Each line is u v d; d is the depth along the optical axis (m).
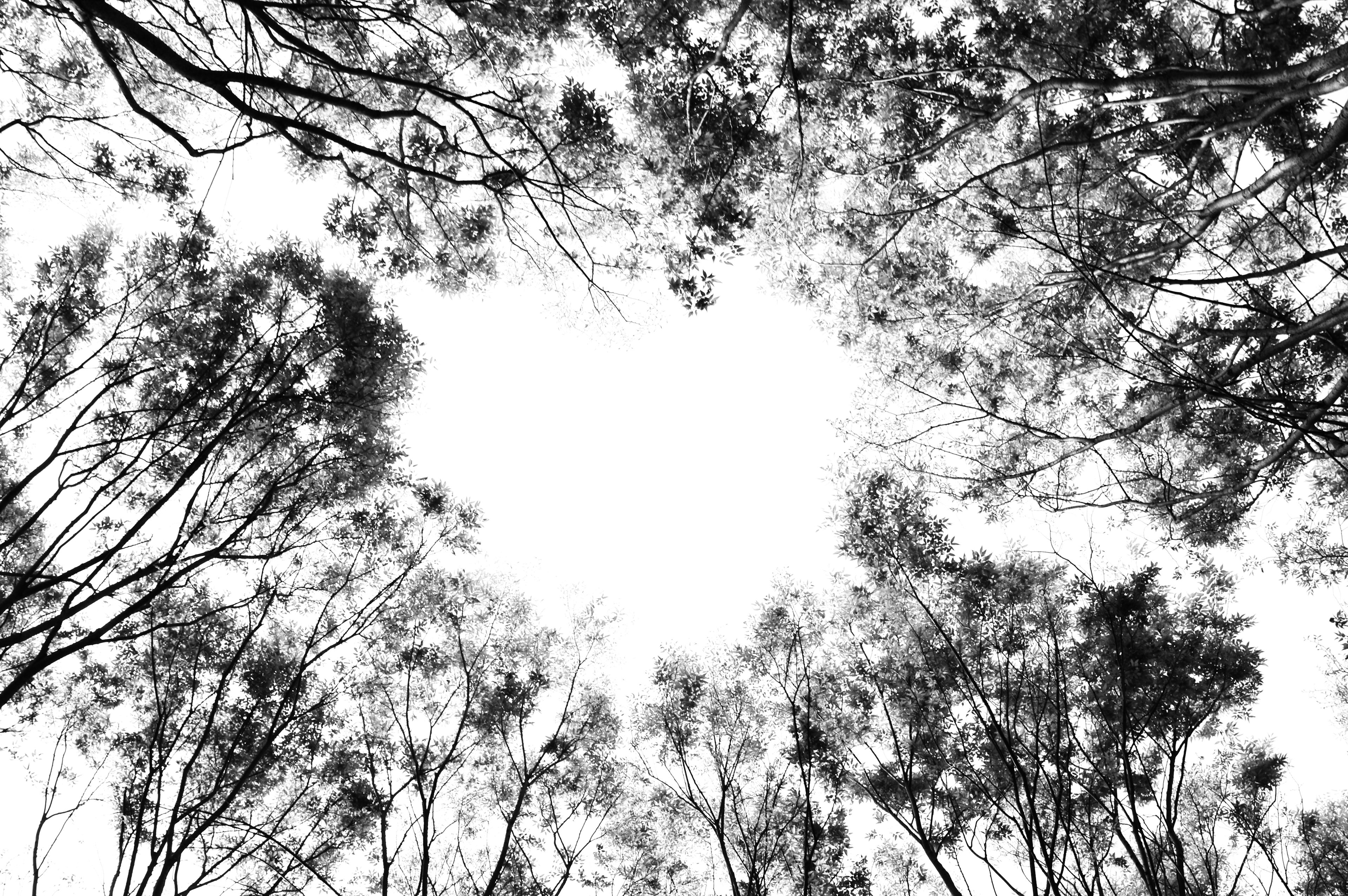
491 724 11.99
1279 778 11.27
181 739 9.97
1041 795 10.09
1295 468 8.29
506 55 8.08
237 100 4.76
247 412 8.26
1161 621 10.07
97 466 7.40
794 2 7.54
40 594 9.22
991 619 10.66
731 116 8.09
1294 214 6.70
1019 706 9.84
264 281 8.70
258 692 10.19
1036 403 9.28
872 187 8.79
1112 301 7.83
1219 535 9.20
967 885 9.92
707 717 12.67
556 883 12.02
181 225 8.70
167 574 6.94
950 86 7.70
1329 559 9.52
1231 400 6.39
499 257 9.20
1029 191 7.59
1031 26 7.33
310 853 10.52
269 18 5.50
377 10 6.98
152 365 8.55
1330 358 7.34
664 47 7.79
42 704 10.06
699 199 8.52
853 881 11.61
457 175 8.41
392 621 11.91
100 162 8.20
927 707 10.88
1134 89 5.40
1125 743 8.69
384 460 9.75
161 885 7.15
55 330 8.46
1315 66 3.67
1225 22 6.03
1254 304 6.79
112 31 7.38
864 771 11.16
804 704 11.80
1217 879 10.49
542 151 8.05
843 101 8.27
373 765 10.91
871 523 10.91
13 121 7.49
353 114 8.11
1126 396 8.74
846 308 9.87
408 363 9.27
